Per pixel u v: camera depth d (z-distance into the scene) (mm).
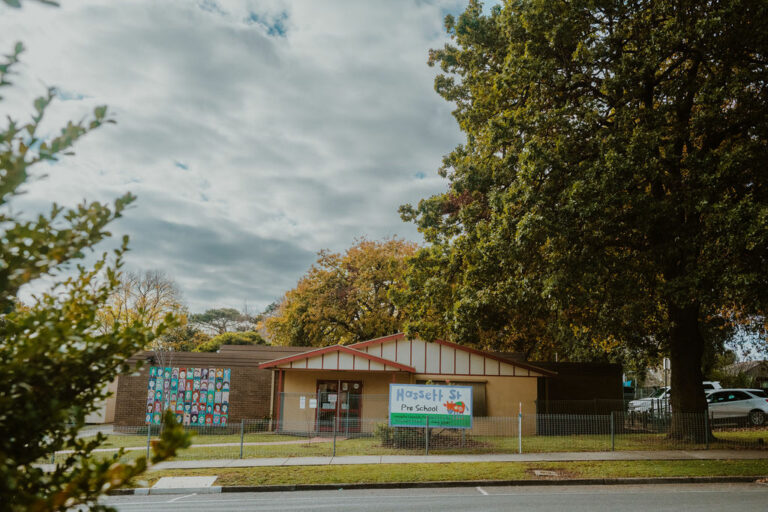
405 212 27203
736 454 18078
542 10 18422
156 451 2529
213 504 12383
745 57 17516
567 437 23047
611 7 17922
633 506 11453
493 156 21375
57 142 2385
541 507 11461
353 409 26922
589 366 29375
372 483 14383
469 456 18188
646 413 25734
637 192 17234
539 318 29750
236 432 27266
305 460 17625
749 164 16188
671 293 17125
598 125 18734
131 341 3254
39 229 2824
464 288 20609
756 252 15602
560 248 17781
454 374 26578
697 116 17531
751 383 43031
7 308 3090
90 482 2512
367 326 40438
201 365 28844
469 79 23266
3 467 2439
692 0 16578
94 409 3422
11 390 2832
